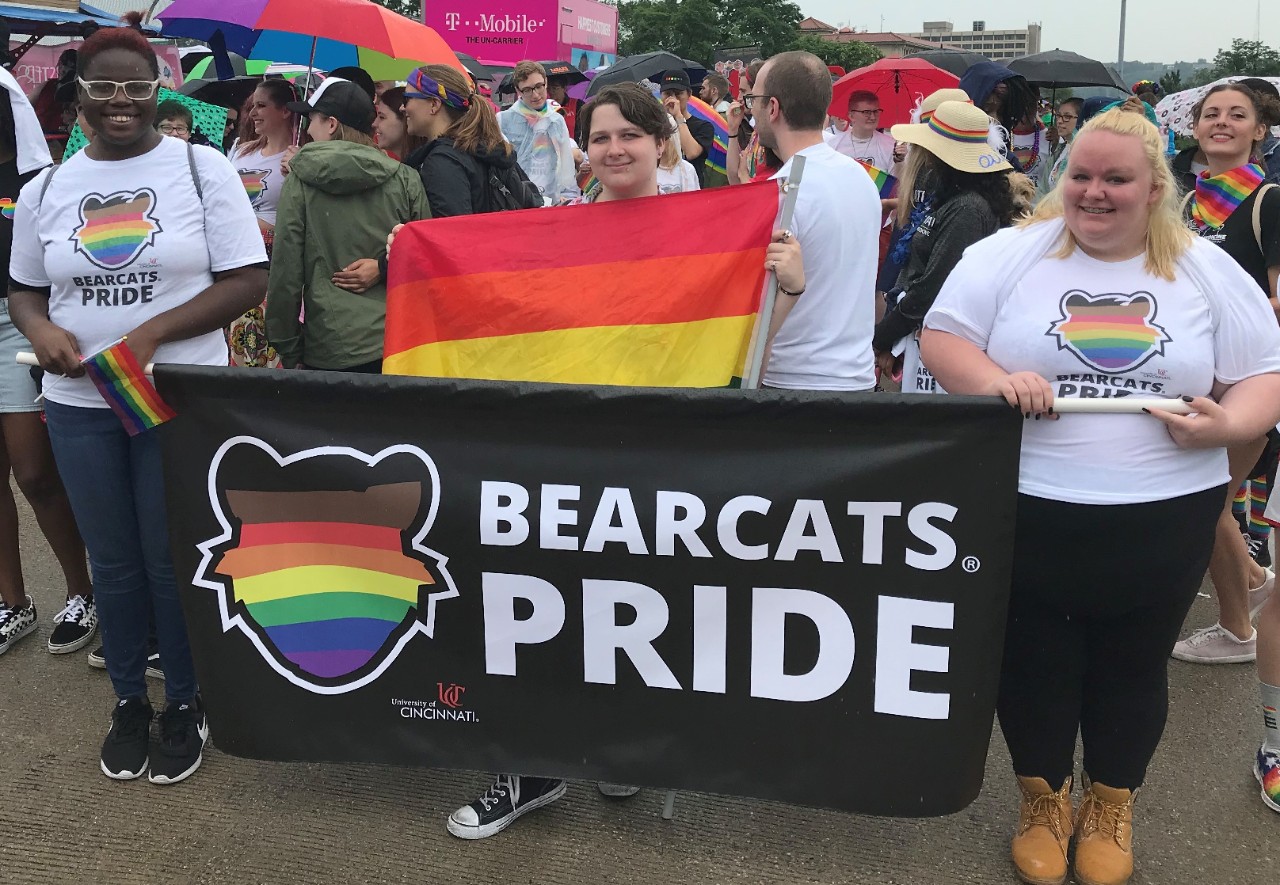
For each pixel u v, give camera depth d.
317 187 3.55
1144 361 2.23
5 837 2.76
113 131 2.70
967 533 2.26
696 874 2.61
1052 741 2.53
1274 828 2.82
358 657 2.58
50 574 4.40
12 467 3.68
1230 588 3.64
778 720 2.43
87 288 2.75
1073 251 2.32
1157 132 2.20
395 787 2.95
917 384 3.89
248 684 2.65
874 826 2.79
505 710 2.55
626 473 2.36
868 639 2.36
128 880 2.60
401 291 2.81
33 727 3.27
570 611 2.46
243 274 2.85
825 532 2.31
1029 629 2.47
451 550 2.47
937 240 3.76
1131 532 2.28
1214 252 2.28
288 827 2.79
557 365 2.79
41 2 9.82
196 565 2.60
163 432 2.54
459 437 2.42
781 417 2.27
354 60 7.07
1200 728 3.31
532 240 2.78
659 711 2.48
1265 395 2.24
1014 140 8.53
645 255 2.73
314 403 2.45
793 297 2.75
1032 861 2.55
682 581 2.39
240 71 9.23
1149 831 2.80
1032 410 2.17
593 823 2.80
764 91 3.19
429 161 3.94
